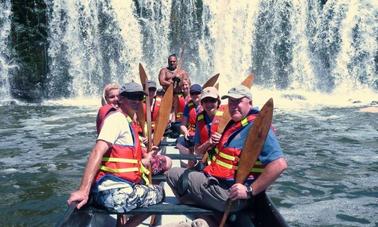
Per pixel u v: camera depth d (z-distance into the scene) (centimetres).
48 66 2098
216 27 2339
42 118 1453
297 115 1488
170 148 772
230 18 2341
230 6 2339
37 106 1817
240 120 384
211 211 378
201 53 2334
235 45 2345
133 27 2223
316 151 970
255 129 353
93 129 1234
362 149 990
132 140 374
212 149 473
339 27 2305
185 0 2294
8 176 767
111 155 364
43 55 2089
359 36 2300
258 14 2331
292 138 1112
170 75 885
